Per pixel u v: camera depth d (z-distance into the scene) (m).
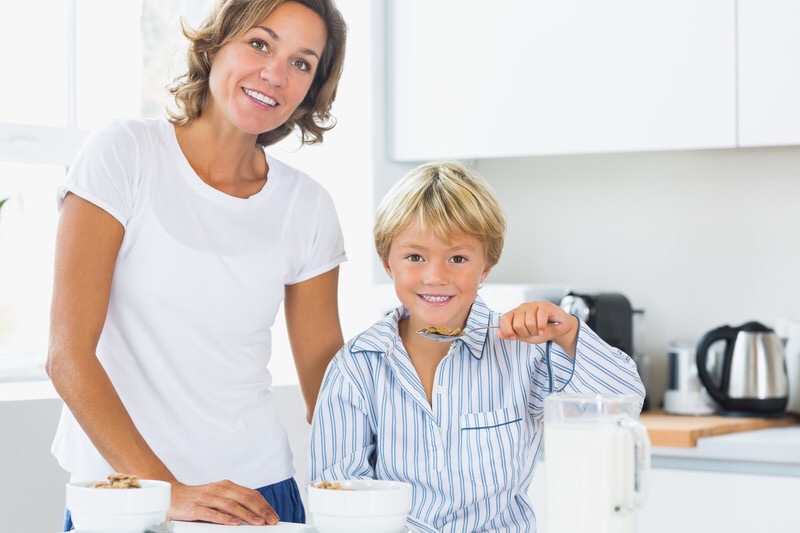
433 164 1.53
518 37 2.70
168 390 1.42
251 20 1.40
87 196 1.33
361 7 2.81
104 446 1.27
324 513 1.03
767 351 2.58
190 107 1.46
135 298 1.40
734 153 2.81
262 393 1.52
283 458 1.53
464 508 1.45
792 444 2.20
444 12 2.78
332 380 1.48
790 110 2.43
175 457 1.42
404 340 1.52
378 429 1.47
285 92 1.45
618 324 2.68
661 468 2.34
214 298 1.43
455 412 1.46
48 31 2.30
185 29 1.46
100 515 0.98
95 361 1.31
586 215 3.00
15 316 2.29
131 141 1.40
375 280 2.81
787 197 2.76
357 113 2.82
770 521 2.21
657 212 2.91
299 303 1.61
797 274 2.74
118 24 2.42
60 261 1.32
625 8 2.58
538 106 2.68
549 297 2.72
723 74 2.49
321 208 1.58
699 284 2.86
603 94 2.61
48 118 2.30
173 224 1.41
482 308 1.53
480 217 1.43
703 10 2.51
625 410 0.97
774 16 2.44
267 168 1.56
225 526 1.14
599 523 0.96
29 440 1.93
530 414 1.51
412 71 2.82
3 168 2.26
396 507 1.04
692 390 2.65
